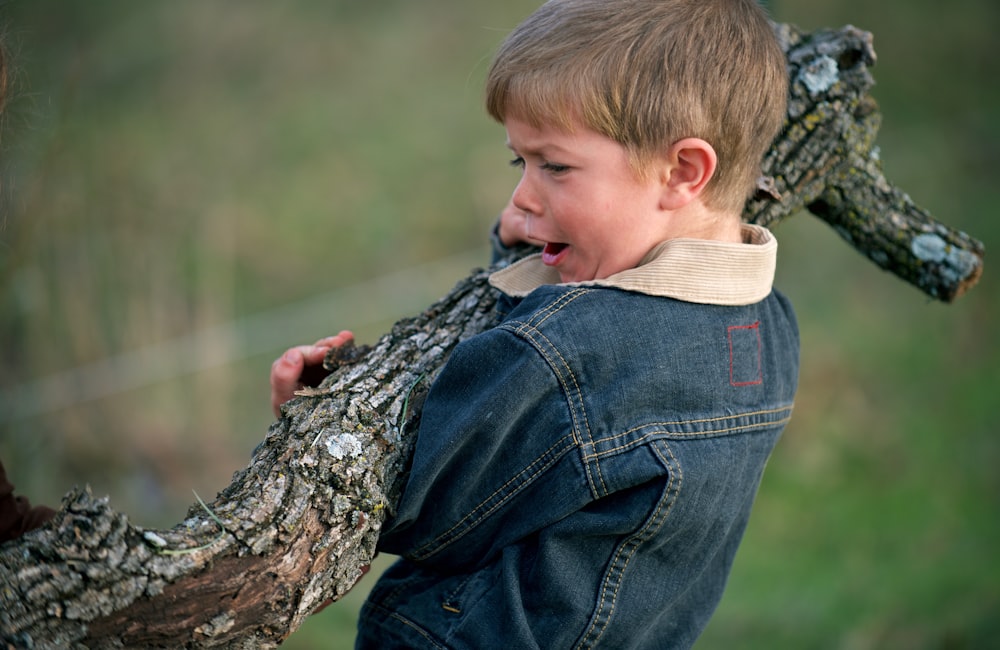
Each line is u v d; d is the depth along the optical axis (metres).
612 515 1.80
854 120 2.50
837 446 6.10
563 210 1.87
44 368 5.46
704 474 1.84
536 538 1.86
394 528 1.86
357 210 8.18
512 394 1.76
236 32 10.12
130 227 6.29
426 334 2.10
